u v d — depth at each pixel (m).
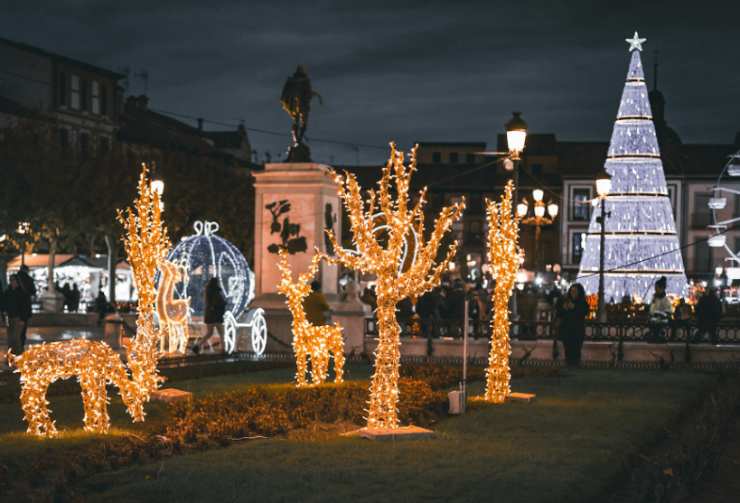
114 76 63.53
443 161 99.25
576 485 9.11
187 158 59.28
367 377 19.75
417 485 8.93
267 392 15.34
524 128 18.05
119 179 50.91
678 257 39.75
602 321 26.53
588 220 85.25
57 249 54.19
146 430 11.86
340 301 25.48
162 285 24.47
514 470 9.71
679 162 83.25
